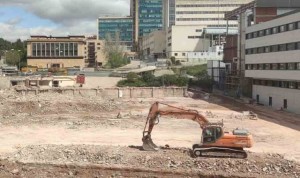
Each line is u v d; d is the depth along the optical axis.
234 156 39.41
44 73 150.62
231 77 116.06
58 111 78.31
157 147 43.06
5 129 59.25
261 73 91.94
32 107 78.62
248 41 99.69
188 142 51.34
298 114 77.75
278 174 35.47
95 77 130.25
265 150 47.28
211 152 39.53
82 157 39.06
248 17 104.94
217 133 39.66
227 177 34.81
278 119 71.75
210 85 126.75
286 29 79.50
